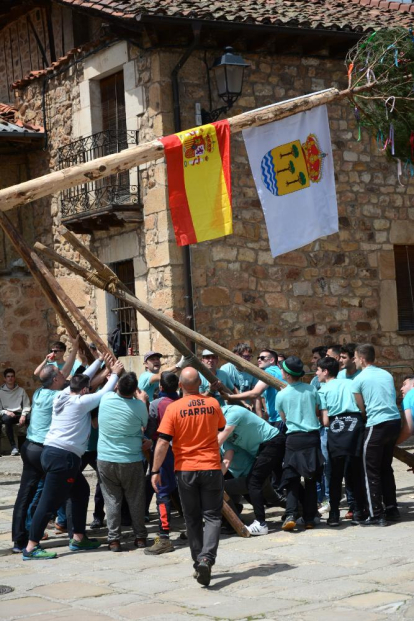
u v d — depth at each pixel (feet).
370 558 23.50
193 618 18.85
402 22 48.52
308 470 27.55
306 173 29.81
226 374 32.83
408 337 48.73
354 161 47.44
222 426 23.04
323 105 30.19
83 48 47.98
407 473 38.52
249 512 31.53
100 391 26.78
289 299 45.60
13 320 52.70
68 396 26.27
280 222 29.12
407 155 31.48
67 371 28.50
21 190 25.88
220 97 42.06
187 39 43.70
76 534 26.91
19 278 52.90
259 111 28.78
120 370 27.91
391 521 28.71
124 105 46.85
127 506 30.30
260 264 45.01
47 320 53.11
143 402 27.02
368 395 28.37
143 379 32.83
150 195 44.04
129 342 47.06
